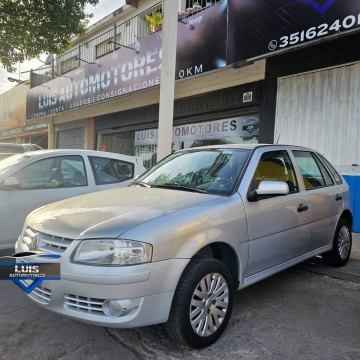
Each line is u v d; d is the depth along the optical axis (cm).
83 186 553
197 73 848
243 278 325
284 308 362
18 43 971
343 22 577
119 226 262
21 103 2166
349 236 512
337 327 323
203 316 281
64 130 1766
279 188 328
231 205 315
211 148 421
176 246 265
